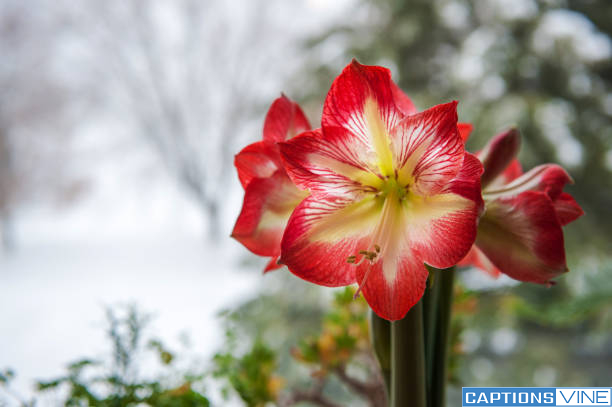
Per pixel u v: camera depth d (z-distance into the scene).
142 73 3.51
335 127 0.33
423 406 0.33
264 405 0.52
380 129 0.33
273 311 1.75
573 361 1.64
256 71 3.33
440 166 0.32
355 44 2.07
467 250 0.30
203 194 3.42
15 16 3.02
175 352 0.43
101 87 3.47
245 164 0.37
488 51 1.91
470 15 2.12
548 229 0.32
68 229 3.25
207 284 2.23
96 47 3.44
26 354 1.37
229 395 0.49
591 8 1.92
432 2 2.07
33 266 2.63
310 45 2.15
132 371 0.42
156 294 2.09
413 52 2.16
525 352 1.69
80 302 1.96
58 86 3.22
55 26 3.23
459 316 0.59
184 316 1.62
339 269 0.33
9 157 2.91
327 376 0.56
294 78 2.23
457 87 1.95
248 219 0.36
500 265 0.33
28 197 3.03
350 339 0.54
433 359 0.36
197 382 0.44
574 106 1.98
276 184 0.36
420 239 0.32
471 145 1.80
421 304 0.33
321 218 0.34
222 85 3.40
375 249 0.32
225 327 0.52
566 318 0.73
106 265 2.68
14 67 3.02
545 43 1.95
